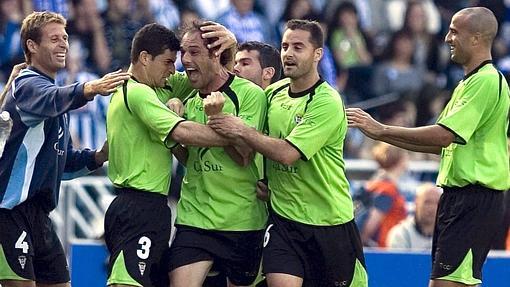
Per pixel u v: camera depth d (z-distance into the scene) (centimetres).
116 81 2834
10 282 3014
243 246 2961
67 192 4181
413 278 3816
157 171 2906
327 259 2953
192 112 2942
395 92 5241
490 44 3023
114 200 2936
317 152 2919
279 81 3025
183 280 2912
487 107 2992
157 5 5022
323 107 2894
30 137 2991
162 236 2922
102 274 3888
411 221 4138
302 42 2895
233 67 3020
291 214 2938
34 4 4884
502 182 3031
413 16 5400
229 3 5159
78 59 4816
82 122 4603
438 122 3025
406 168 4294
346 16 5309
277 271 2912
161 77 2927
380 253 3822
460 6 5600
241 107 2930
